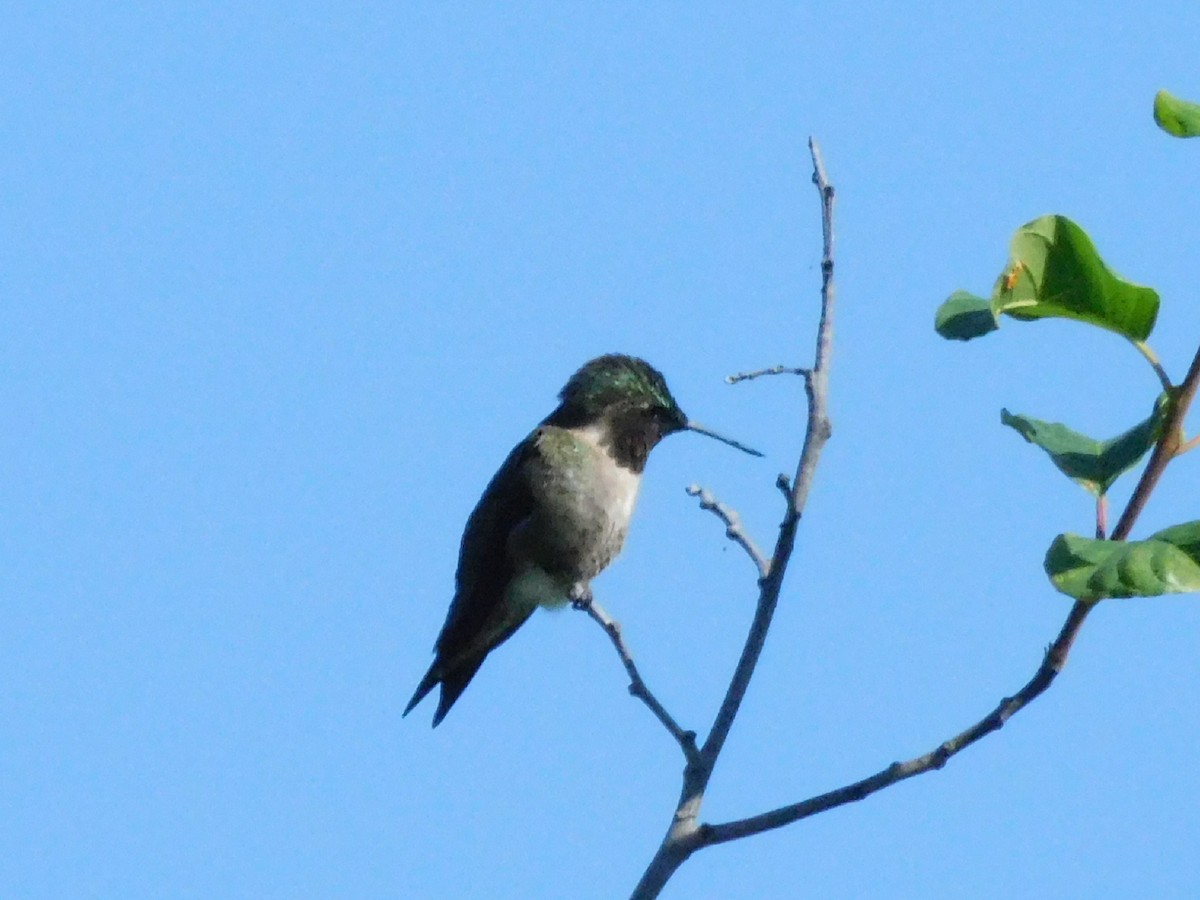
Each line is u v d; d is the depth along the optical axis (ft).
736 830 21.11
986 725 20.06
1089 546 17.90
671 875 21.18
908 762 20.43
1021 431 22.36
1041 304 21.06
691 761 22.04
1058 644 19.79
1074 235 20.59
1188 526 17.92
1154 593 17.15
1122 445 21.61
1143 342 20.36
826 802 20.74
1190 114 20.47
